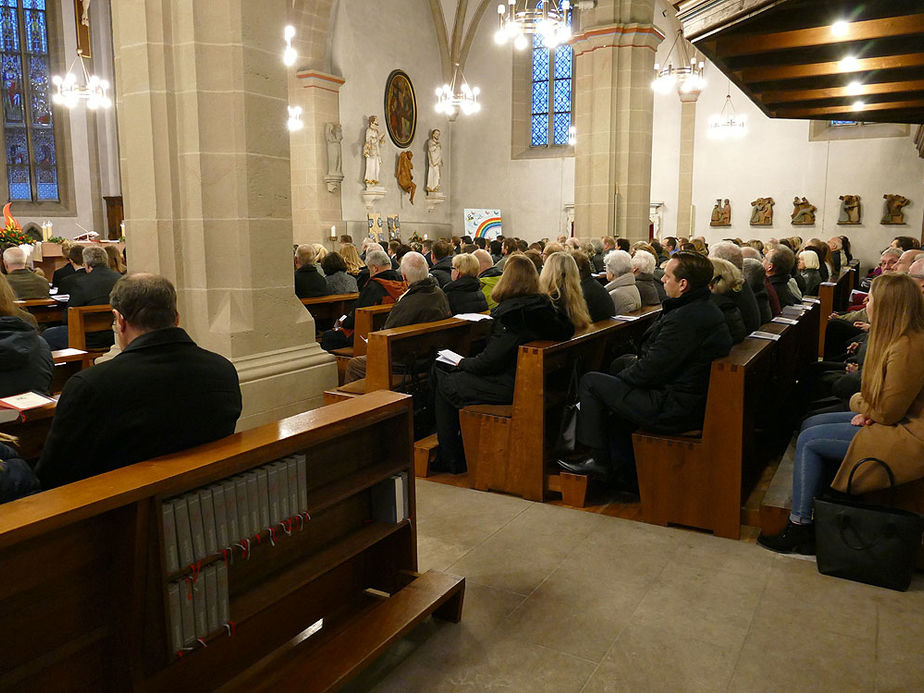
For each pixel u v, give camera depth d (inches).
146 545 74.4
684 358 147.2
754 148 717.3
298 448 92.7
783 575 128.0
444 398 178.4
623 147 488.1
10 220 425.1
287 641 100.3
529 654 104.3
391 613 101.7
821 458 133.6
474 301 228.2
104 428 83.2
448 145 837.2
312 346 200.4
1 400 107.0
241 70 173.0
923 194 654.5
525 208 812.0
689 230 749.9
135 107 175.0
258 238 181.2
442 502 162.7
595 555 136.0
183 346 90.7
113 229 730.8
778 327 201.5
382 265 270.4
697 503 146.2
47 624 68.9
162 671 77.8
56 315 306.0
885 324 122.6
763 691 95.6
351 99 667.4
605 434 159.3
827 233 696.4
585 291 205.9
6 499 76.6
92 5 732.0
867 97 270.5
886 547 121.9
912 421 123.3
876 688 96.0
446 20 792.3
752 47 197.5
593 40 485.1
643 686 96.8
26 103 726.5
